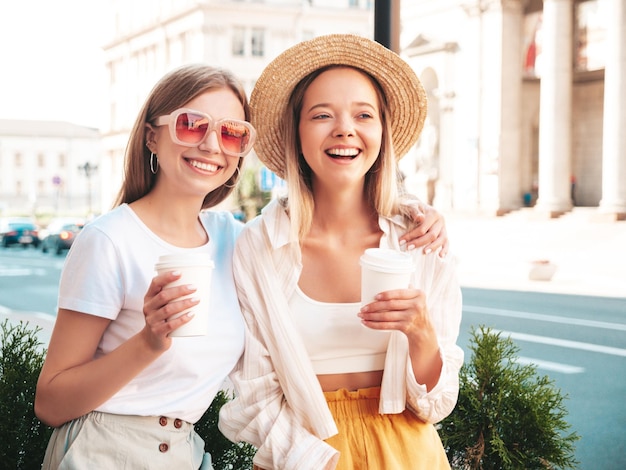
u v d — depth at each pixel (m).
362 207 2.16
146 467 1.71
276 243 2.00
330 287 2.06
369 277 1.73
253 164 30.70
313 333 2.00
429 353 1.84
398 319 1.72
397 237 2.07
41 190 84.12
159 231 1.90
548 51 26.62
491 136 28.77
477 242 22.77
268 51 48.88
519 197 28.77
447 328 2.02
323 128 1.98
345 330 1.99
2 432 2.32
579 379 6.71
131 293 1.77
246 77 48.66
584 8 27.31
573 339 8.71
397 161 2.32
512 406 2.68
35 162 84.12
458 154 30.14
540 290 13.91
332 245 2.10
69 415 1.69
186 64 1.93
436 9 31.09
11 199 82.94
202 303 1.57
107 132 61.72
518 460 2.60
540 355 7.77
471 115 29.53
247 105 2.02
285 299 1.99
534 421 2.62
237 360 1.97
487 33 28.94
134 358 1.59
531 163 30.34
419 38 31.48
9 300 14.23
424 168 31.39
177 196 1.91
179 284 1.54
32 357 2.57
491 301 12.34
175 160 1.85
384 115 2.14
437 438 2.06
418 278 2.03
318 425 1.89
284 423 1.93
